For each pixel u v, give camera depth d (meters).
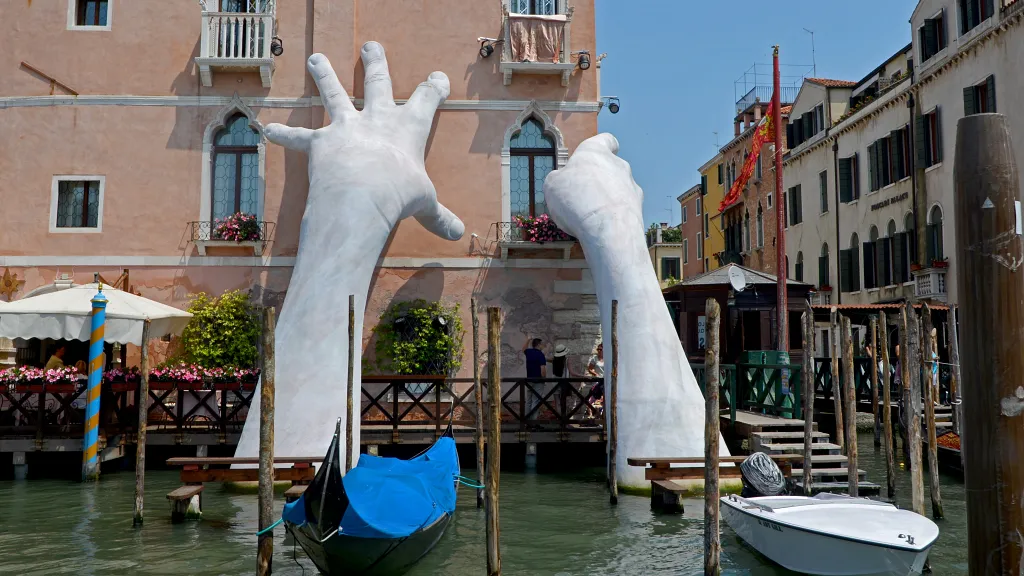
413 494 8.86
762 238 38.94
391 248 16.34
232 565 8.55
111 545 9.31
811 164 34.34
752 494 10.23
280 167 16.30
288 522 7.66
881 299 28.53
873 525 8.34
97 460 13.15
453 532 10.17
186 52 16.53
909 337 9.98
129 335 13.38
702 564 8.73
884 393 12.22
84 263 16.11
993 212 4.37
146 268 16.14
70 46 16.52
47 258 16.11
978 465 4.38
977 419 4.38
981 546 4.37
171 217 16.23
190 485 10.89
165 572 8.32
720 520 10.77
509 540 9.71
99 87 16.45
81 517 10.68
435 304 16.12
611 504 11.70
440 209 15.13
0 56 16.53
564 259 16.56
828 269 32.91
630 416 12.60
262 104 16.42
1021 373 4.32
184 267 16.12
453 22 16.83
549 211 14.89
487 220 16.55
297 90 16.47
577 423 15.45
